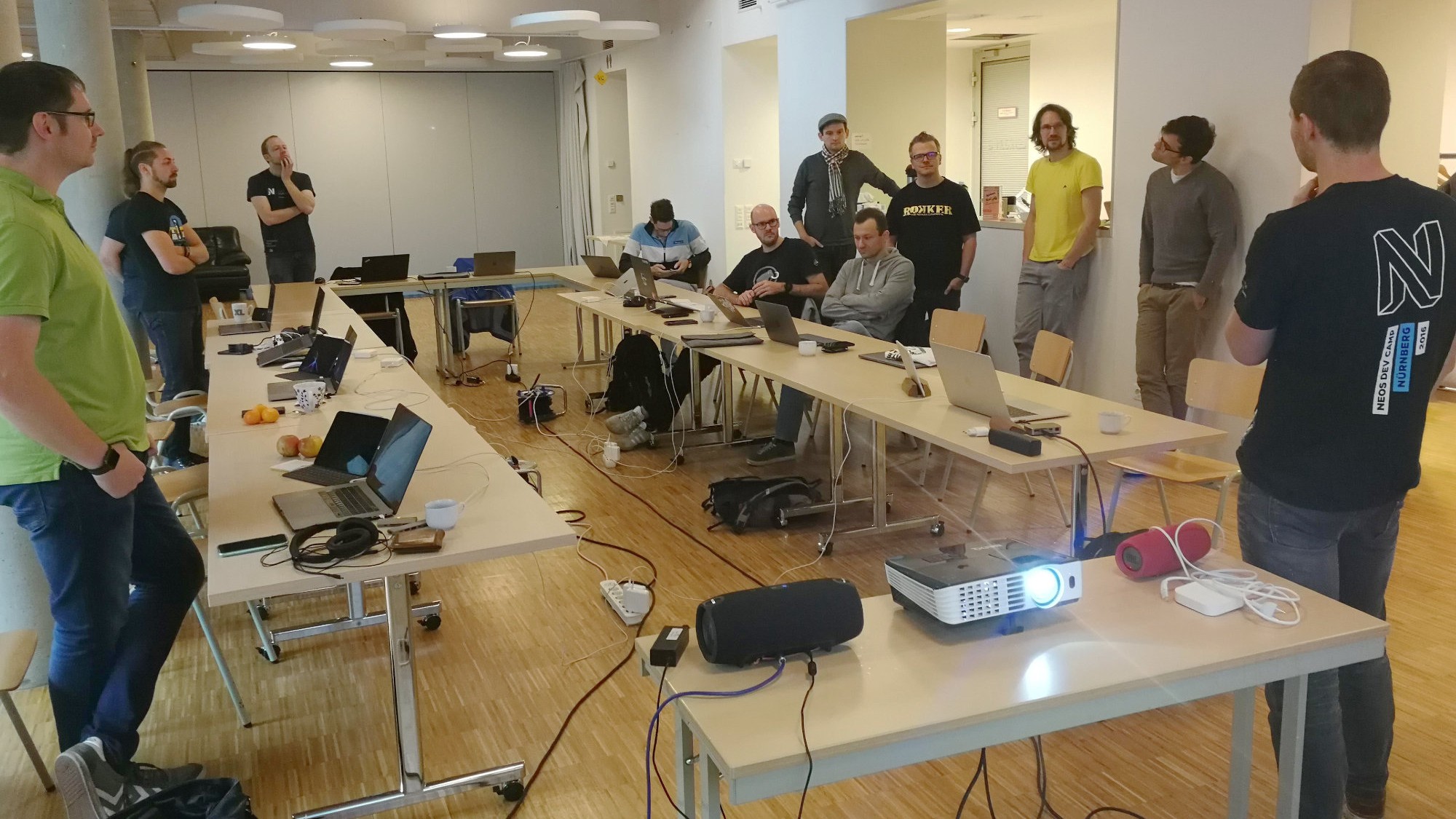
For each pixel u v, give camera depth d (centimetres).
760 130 1011
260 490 282
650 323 580
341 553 230
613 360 670
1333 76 188
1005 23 834
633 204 1236
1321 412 197
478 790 268
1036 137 571
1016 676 168
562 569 419
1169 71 512
